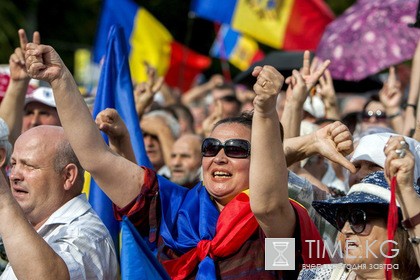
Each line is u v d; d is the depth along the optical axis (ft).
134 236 27.02
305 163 38.65
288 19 61.16
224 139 29.35
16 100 38.42
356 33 50.21
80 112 29.40
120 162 30.30
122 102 36.42
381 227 25.41
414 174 25.66
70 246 28.40
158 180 30.76
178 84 79.20
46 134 30.07
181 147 46.01
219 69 124.67
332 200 26.13
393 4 50.19
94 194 34.65
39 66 28.96
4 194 27.09
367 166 29.53
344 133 29.78
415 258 25.12
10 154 35.65
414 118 39.81
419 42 40.11
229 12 61.31
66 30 127.75
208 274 27.99
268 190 26.66
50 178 29.76
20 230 26.91
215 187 29.43
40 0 125.59
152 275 27.07
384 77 65.51
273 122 26.30
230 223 28.30
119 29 37.14
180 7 133.59
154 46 67.87
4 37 120.06
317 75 35.06
